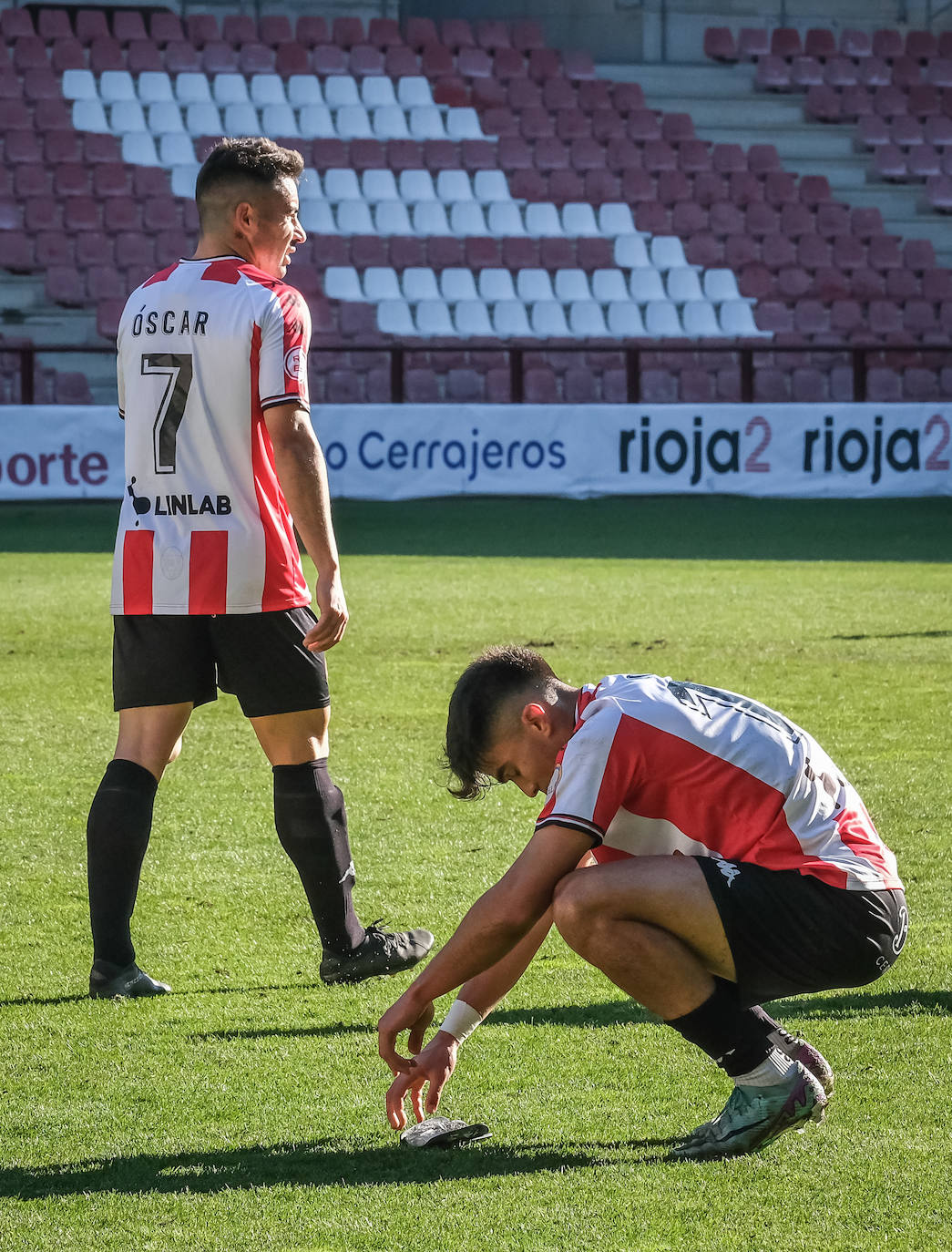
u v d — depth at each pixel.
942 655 28.64
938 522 54.56
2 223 71.56
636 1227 8.69
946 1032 11.70
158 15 84.88
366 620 33.12
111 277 70.56
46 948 13.91
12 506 56.72
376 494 58.69
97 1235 8.64
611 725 9.56
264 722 13.05
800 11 94.75
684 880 9.51
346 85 83.44
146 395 12.79
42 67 78.75
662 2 92.38
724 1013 9.58
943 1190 9.11
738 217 80.19
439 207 77.38
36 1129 10.14
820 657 28.47
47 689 25.94
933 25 96.94
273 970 13.41
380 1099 10.69
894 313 77.12
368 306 71.19
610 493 60.09
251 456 12.78
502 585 38.94
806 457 61.31
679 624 32.50
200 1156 9.73
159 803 18.86
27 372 57.47
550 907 10.08
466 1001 10.21
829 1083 10.16
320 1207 8.98
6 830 17.66
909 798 18.83
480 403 62.66
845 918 9.55
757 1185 9.23
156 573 12.78
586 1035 11.84
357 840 17.30
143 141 76.88
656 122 85.31
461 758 9.91
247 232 13.14
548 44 94.12
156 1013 12.34
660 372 69.50
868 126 88.31
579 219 78.56
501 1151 9.80
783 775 9.59
